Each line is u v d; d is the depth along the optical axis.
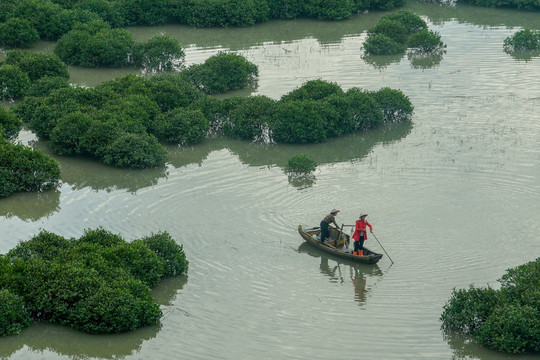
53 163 34.53
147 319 23.95
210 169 36.62
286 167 36.44
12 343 23.06
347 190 33.84
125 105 39.78
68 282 24.33
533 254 28.12
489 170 35.66
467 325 23.69
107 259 26.03
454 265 27.56
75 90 41.50
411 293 25.95
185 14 61.31
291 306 25.25
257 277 27.06
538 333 22.48
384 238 29.52
